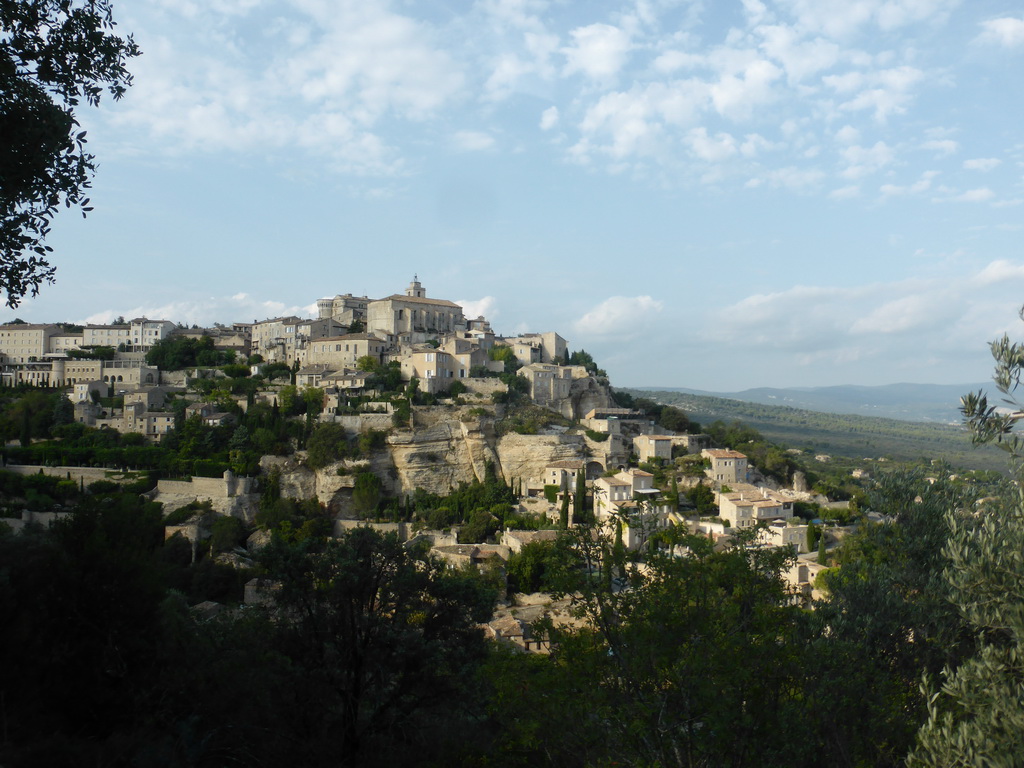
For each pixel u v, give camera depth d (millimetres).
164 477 149125
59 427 161500
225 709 40781
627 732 30688
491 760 37594
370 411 168125
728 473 163000
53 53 33188
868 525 55656
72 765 32406
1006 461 29281
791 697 33125
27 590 39219
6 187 32094
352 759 41281
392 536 47219
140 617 42031
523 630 90125
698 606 32500
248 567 121250
